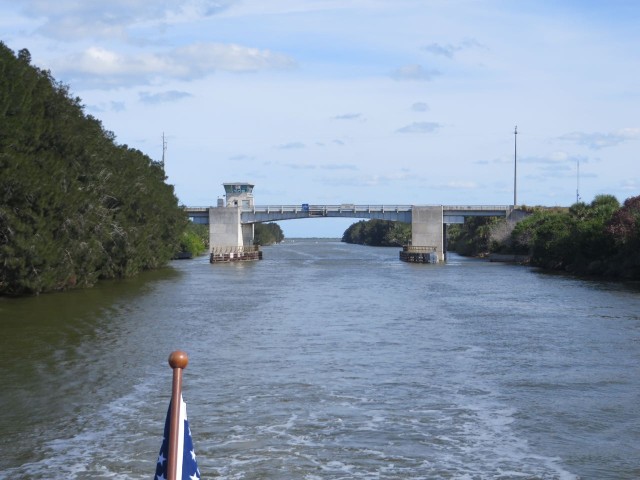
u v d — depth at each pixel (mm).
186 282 81938
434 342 38688
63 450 20969
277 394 27266
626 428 23172
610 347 37031
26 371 30922
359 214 138500
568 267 99438
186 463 8906
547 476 19188
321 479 18953
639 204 86375
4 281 59500
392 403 26078
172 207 110562
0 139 56344
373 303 58938
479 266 115812
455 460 20375
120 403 25969
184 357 8719
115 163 86312
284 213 141000
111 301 59062
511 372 31109
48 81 67125
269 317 49438
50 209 59688
